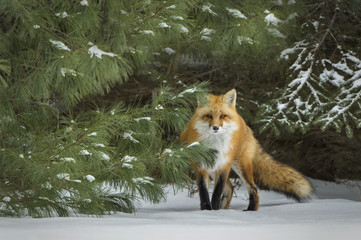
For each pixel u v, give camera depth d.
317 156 21.08
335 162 22.03
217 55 16.59
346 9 17.98
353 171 21.89
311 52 16.22
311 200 13.80
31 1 9.23
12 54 9.65
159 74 17.89
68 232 6.58
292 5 13.95
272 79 19.00
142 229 6.98
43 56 9.79
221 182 12.16
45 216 9.50
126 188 9.69
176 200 14.70
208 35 13.13
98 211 9.79
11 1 8.68
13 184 9.65
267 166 13.30
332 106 15.11
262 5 12.91
